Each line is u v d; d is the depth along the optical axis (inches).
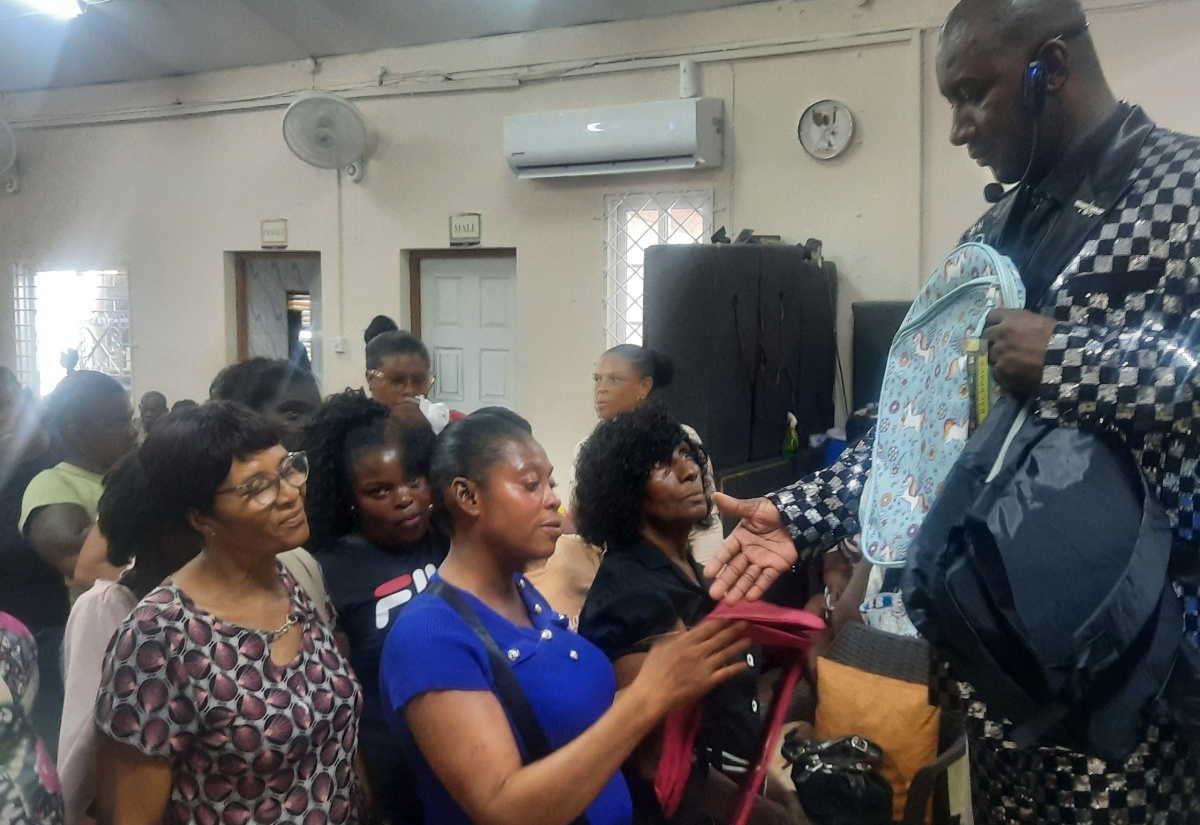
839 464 52.7
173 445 52.8
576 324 204.1
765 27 181.2
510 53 206.1
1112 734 35.8
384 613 69.4
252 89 236.2
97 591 63.0
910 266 173.2
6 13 233.0
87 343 268.1
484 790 43.5
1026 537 36.6
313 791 52.9
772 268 159.2
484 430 51.6
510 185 209.2
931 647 43.4
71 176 263.9
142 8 223.5
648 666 44.8
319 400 89.4
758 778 53.8
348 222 228.1
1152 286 38.8
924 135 169.9
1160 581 35.6
